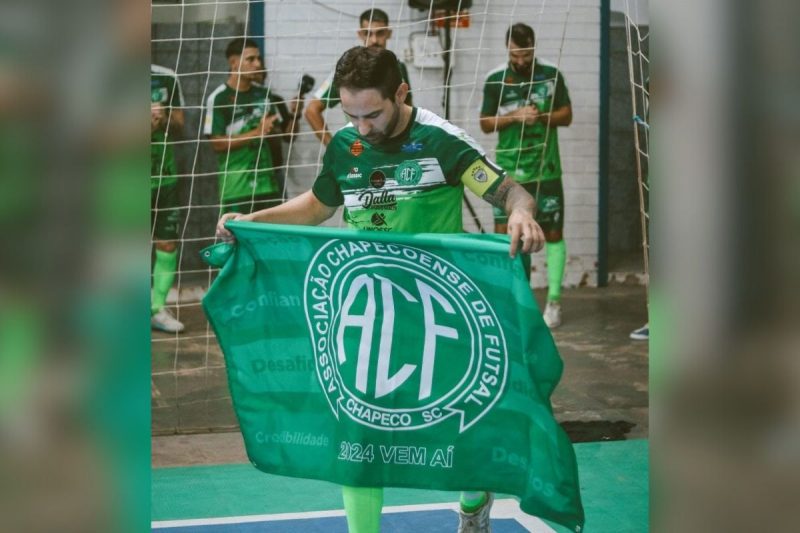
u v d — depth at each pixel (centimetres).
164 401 536
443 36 812
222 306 301
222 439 469
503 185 286
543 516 280
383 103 279
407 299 285
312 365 296
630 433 474
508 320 278
